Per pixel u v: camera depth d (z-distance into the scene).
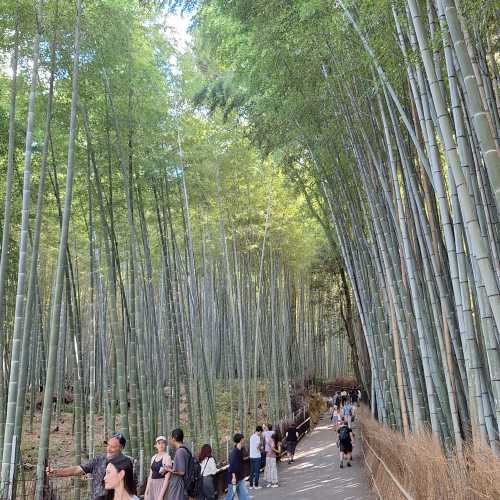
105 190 9.37
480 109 2.98
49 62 6.85
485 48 4.22
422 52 3.58
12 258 8.98
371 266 7.52
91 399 9.48
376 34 4.66
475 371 3.87
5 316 10.30
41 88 7.48
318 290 21.34
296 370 21.00
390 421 7.59
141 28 8.53
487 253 3.18
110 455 3.81
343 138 6.82
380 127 5.97
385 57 4.67
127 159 8.42
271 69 6.63
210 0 7.68
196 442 10.95
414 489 4.33
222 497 7.77
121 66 7.83
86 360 17.16
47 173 8.87
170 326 10.09
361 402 13.38
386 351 7.15
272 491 8.12
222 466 8.58
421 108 4.30
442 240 5.38
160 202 11.08
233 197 12.88
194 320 10.78
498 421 3.48
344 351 33.38
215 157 11.04
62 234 5.71
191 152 10.06
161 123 9.27
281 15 5.73
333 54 5.68
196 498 4.80
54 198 10.23
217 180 11.40
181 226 13.28
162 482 4.75
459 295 4.06
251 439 8.84
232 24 7.42
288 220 14.57
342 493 7.36
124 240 12.06
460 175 3.31
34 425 13.38
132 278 9.48
